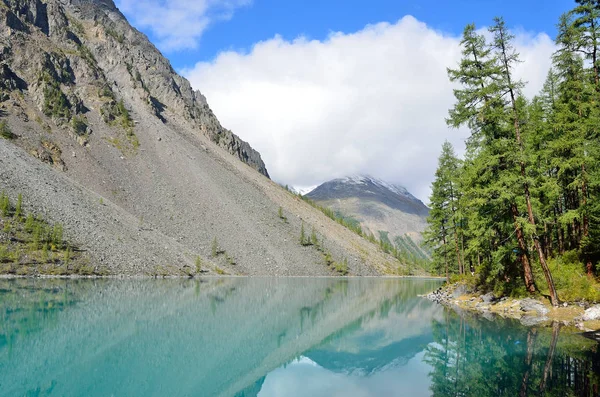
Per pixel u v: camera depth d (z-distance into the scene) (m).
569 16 28.98
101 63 193.25
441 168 51.59
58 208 78.31
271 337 23.36
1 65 122.00
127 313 28.42
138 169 127.50
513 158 26.72
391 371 16.28
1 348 16.80
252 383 14.42
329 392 13.42
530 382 13.41
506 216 29.81
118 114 151.25
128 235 84.56
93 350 17.22
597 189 28.36
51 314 26.23
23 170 84.38
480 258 51.38
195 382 14.09
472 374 15.20
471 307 34.16
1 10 142.25
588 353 17.00
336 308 38.09
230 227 118.50
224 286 61.88
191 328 23.91
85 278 62.00
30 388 12.34
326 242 143.25
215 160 171.62
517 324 24.36
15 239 64.44
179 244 97.06
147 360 16.22
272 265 109.06
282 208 154.00
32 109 120.38
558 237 33.97
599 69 29.62
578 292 25.88
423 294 56.22
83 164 113.31
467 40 29.12
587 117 28.88
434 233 54.59
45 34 161.25
